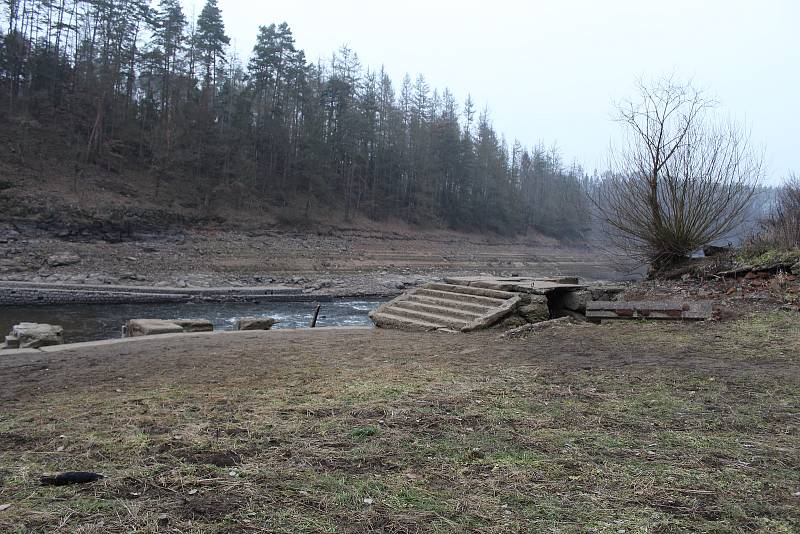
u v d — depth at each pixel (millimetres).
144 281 33094
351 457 3445
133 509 2664
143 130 52906
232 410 4609
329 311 28125
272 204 56062
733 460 3391
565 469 3252
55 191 39469
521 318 10992
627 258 14023
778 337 7473
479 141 89125
